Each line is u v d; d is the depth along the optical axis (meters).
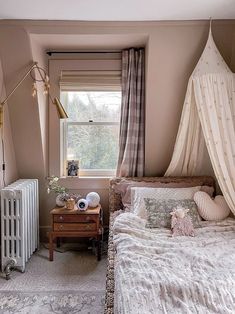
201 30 2.64
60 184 3.33
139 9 2.38
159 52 2.72
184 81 2.83
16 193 2.61
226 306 1.29
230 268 1.64
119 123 3.38
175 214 2.39
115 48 3.12
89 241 3.31
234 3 2.28
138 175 3.20
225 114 2.50
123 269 1.62
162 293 1.37
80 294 2.30
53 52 3.19
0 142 2.86
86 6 2.32
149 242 2.03
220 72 2.51
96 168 3.43
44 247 3.25
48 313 2.05
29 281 2.49
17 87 2.88
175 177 3.06
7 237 2.63
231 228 2.38
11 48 2.70
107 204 3.38
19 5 2.29
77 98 3.37
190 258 1.78
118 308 1.29
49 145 3.33
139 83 3.12
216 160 2.54
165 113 2.97
